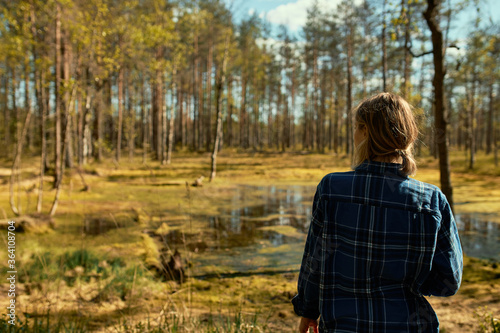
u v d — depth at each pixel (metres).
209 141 33.25
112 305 3.55
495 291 4.21
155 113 35.00
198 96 36.22
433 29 4.96
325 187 1.07
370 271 0.98
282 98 44.25
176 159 27.84
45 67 8.20
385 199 0.99
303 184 16.61
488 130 30.47
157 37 14.13
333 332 0.98
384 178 1.01
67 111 8.30
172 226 7.89
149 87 26.98
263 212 9.91
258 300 4.04
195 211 9.67
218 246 6.41
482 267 5.20
